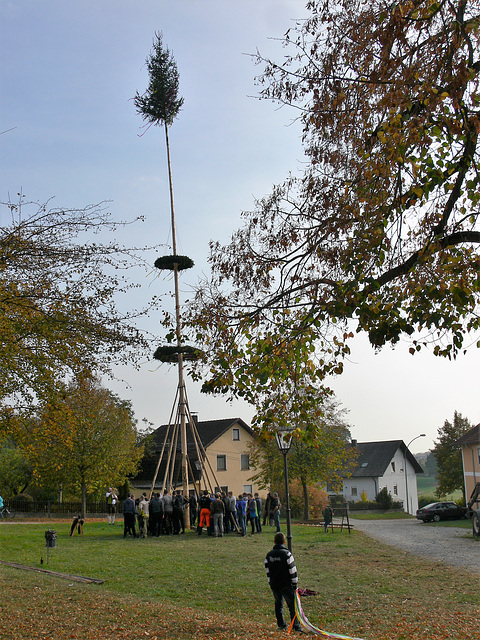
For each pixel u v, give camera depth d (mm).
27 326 11266
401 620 11195
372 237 9367
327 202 10711
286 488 15867
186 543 22812
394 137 8547
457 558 19703
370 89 9758
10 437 12664
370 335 9055
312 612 12117
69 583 14375
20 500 45500
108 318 11711
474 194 9109
